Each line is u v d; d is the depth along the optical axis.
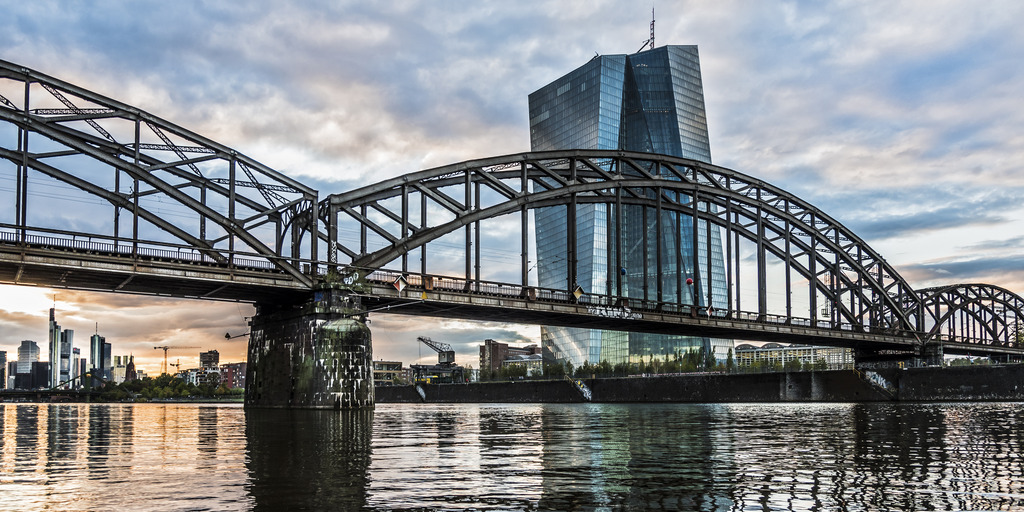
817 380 130.38
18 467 25.36
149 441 36.53
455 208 91.88
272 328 86.69
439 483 21.11
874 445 32.69
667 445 32.88
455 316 98.56
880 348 148.25
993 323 180.75
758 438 36.81
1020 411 72.38
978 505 17.83
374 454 29.33
